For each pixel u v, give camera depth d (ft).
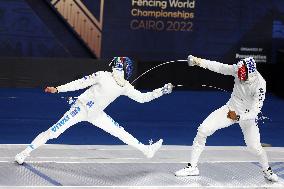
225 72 55.47
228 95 116.67
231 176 58.13
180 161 62.80
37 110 92.89
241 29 118.73
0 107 93.40
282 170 61.46
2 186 51.60
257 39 119.55
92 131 80.84
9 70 110.42
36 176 55.11
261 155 56.85
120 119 90.12
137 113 95.20
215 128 56.29
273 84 121.08
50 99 101.96
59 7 111.24
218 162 63.00
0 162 58.90
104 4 113.19
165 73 117.08
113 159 62.49
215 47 118.62
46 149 65.00
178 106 102.94
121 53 115.55
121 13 114.21
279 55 118.21
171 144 75.77
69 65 112.27
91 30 113.50
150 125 87.30
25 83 111.24
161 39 116.57
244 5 118.01
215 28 117.91
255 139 56.08
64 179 54.70
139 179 55.88
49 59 111.55
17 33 111.04
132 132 82.12
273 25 119.44
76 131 80.28
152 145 59.06
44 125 83.46
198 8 116.57
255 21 118.93
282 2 118.93
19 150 63.98
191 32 117.29
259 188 55.01
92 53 114.21
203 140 57.21
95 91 55.62
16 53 111.86
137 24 115.24
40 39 112.06
